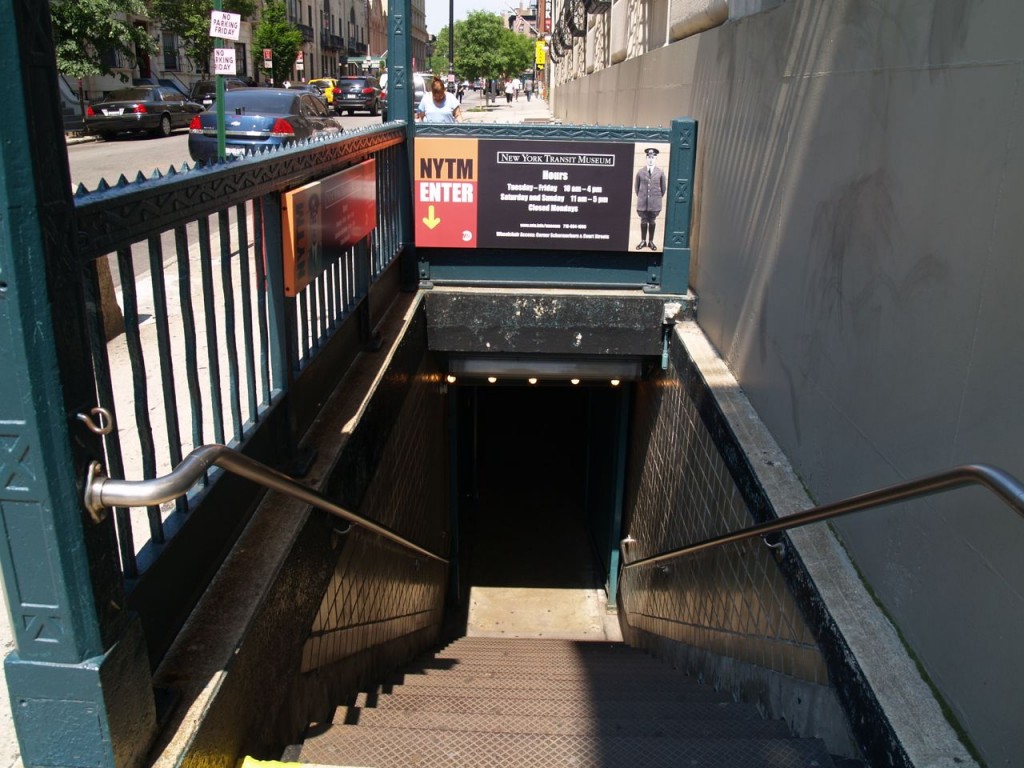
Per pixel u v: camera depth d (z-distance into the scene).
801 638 3.22
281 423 3.27
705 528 4.97
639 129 6.18
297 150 3.25
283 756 2.71
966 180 2.43
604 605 9.32
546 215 6.35
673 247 6.37
